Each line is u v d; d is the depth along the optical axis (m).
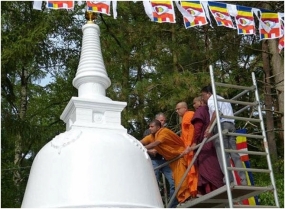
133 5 15.59
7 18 14.39
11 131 13.23
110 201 6.28
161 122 9.09
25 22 14.29
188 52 15.67
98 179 6.41
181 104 8.95
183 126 8.66
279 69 14.33
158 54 15.23
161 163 8.96
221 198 7.89
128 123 14.95
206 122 7.96
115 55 15.37
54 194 6.39
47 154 6.79
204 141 7.56
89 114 7.14
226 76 15.25
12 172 14.51
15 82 17.62
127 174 6.57
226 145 7.64
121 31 15.20
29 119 15.04
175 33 15.23
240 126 15.71
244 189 7.24
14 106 14.55
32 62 15.12
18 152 14.53
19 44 13.03
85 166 6.48
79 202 6.21
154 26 15.12
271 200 11.46
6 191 13.62
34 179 6.74
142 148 7.12
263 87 15.72
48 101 17.86
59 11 14.05
